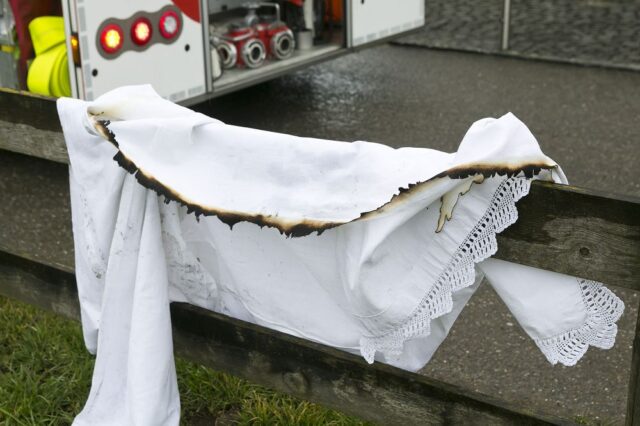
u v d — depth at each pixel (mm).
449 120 5598
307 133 5395
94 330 2410
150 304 2125
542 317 1849
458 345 3230
